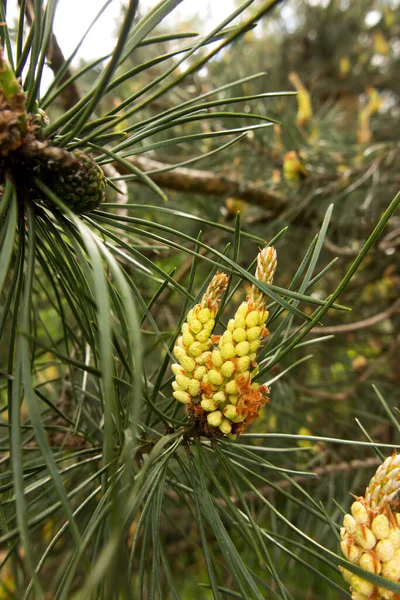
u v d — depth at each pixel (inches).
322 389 24.8
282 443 17.7
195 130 23.7
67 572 7.4
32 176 7.3
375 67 40.4
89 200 7.5
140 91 7.5
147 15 7.6
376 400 21.9
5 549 12.7
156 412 8.0
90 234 6.3
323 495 15.8
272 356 8.8
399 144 24.4
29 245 7.0
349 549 7.5
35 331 11.1
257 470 16.7
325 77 41.7
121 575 6.7
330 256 25.2
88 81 22.2
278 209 23.3
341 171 23.0
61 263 8.0
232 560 7.5
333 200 21.3
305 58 42.1
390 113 33.0
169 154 25.0
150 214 25.5
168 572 8.1
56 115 20.5
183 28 30.1
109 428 5.4
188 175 19.7
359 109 36.6
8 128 7.0
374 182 21.3
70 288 8.6
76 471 9.4
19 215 7.7
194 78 25.6
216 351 7.9
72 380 10.5
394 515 7.5
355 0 42.3
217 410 8.0
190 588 24.7
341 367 27.6
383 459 8.4
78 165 7.3
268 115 22.2
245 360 7.8
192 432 8.4
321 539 14.7
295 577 19.7
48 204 7.7
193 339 8.0
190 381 8.0
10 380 7.5
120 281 5.8
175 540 22.9
